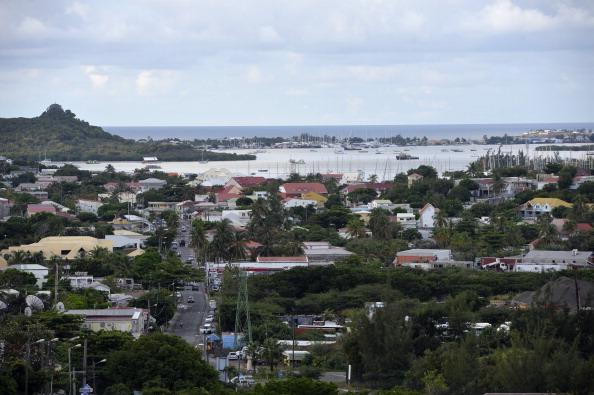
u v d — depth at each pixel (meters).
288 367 175.00
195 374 150.38
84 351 149.12
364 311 174.88
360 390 157.62
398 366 164.62
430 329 175.12
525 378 139.00
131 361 151.00
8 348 152.25
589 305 178.75
